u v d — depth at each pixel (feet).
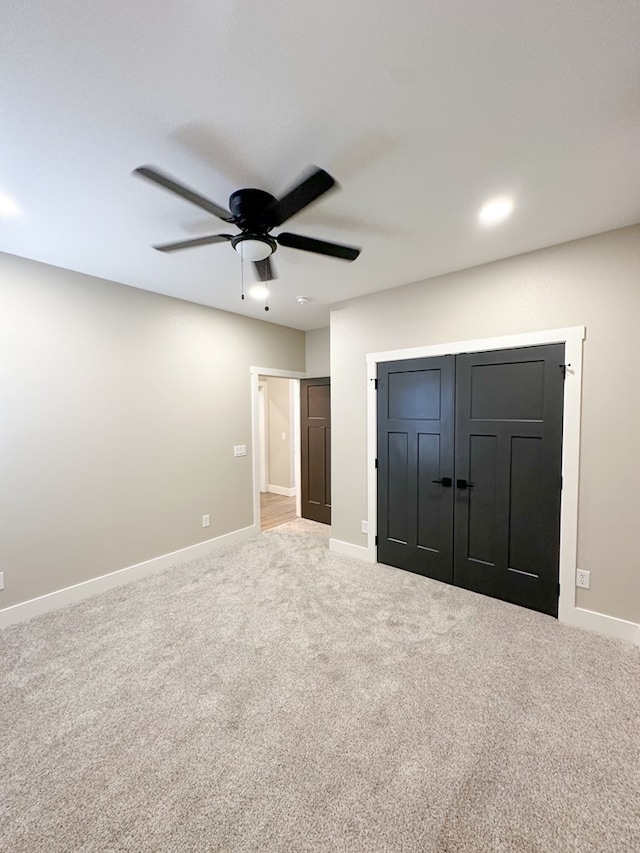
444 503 9.98
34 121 4.40
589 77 3.91
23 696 6.12
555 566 8.31
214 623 8.21
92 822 4.23
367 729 5.43
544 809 4.32
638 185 5.85
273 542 13.48
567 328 7.91
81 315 9.43
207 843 4.01
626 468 7.43
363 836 4.06
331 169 5.39
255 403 14.16
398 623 8.14
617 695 6.02
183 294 11.18
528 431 8.56
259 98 4.13
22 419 8.51
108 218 6.72
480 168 5.41
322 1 3.15
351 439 11.89
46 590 8.87
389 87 4.00
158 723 5.57
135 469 10.62
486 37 3.50
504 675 6.50
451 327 9.57
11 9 3.21
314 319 14.35
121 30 3.40
